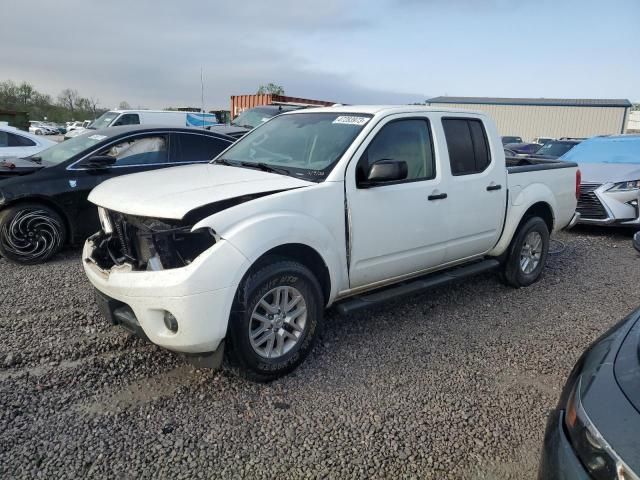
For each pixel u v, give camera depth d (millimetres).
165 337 3133
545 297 5473
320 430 3023
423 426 3102
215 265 3062
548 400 3457
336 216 3705
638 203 8258
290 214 3424
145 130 6941
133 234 3471
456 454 2873
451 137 4652
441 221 4480
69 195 6164
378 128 4059
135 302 3152
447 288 5633
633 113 74375
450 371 3779
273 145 4441
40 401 3197
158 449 2807
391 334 4379
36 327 4203
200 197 3262
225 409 3197
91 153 6449
